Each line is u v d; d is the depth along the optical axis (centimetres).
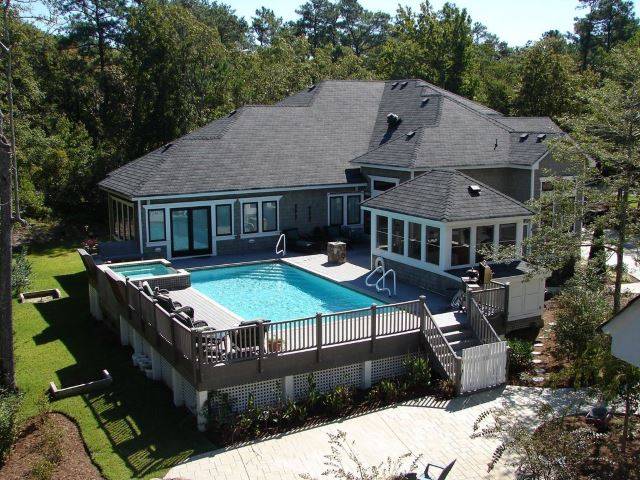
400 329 1575
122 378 1659
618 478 1040
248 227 2744
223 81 4459
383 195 2309
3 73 3484
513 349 1625
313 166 2902
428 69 5550
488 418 1365
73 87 5066
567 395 1473
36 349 1900
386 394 1477
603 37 7369
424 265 2069
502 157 2748
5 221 1544
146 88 4044
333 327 1482
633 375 1023
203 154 2752
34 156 3822
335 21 10856
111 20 5197
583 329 1575
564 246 1636
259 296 2095
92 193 3981
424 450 1241
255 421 1349
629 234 1560
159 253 2545
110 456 1248
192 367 1332
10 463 1259
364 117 3338
